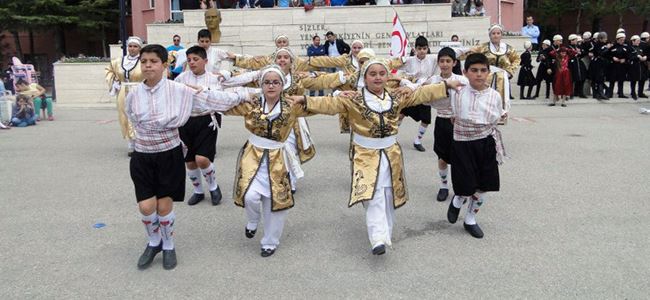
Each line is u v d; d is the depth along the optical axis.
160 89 4.48
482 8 19.11
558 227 5.52
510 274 4.41
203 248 5.08
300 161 7.06
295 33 18.28
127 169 8.37
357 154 4.82
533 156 8.91
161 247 4.79
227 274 4.48
